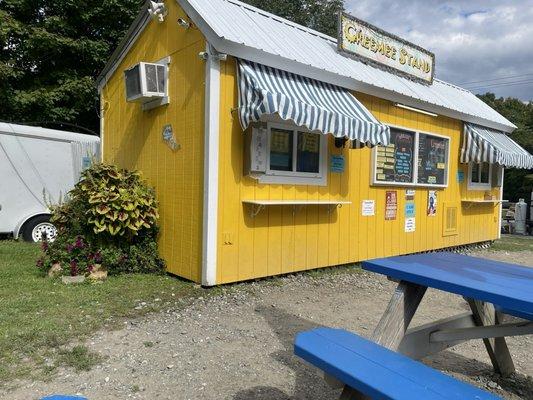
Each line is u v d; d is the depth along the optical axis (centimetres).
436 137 901
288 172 626
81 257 592
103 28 1441
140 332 409
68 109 1373
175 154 611
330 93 637
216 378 325
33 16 1402
